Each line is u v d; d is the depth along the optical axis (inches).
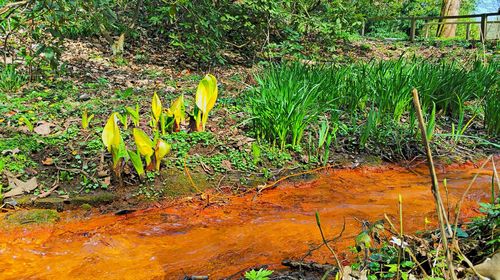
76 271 85.4
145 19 370.6
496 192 127.7
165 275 84.0
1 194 108.2
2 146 128.0
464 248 71.7
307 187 132.1
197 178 127.3
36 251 92.7
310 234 100.6
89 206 112.2
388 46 499.5
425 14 879.1
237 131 157.9
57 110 166.2
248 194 125.5
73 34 310.5
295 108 148.9
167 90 218.1
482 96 216.1
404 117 191.0
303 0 379.6
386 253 77.9
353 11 386.3
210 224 107.0
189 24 297.3
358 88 192.5
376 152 158.2
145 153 119.8
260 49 366.3
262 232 102.3
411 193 128.0
